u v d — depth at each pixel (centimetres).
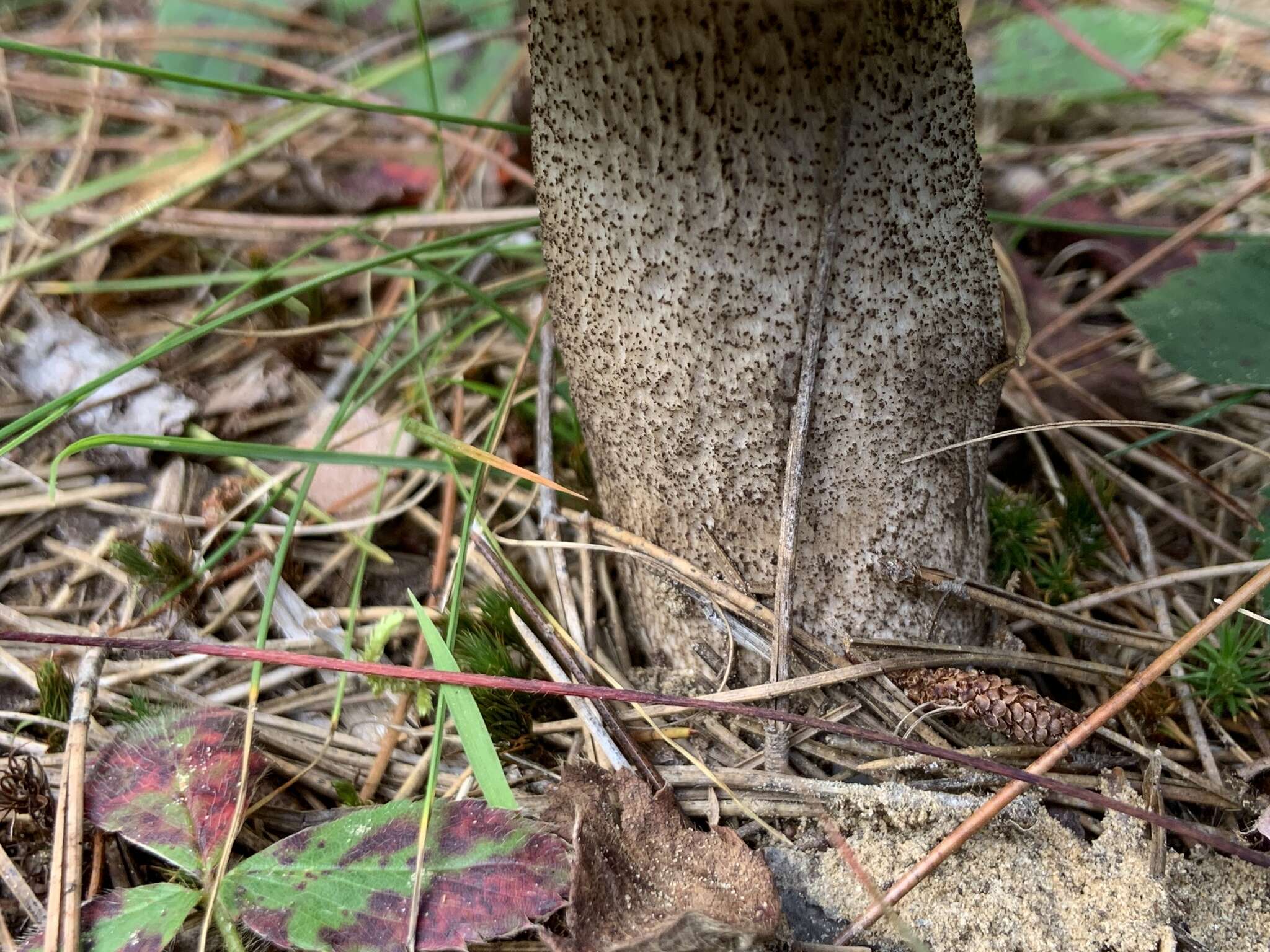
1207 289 12
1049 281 17
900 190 9
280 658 10
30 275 15
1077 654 12
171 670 12
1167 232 15
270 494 13
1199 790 10
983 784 10
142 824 9
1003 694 10
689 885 9
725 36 9
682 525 11
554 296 11
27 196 17
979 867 9
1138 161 19
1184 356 12
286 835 10
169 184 17
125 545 12
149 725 10
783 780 10
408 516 13
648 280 10
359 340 15
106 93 20
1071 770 10
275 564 11
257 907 9
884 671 10
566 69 9
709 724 11
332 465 14
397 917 9
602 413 11
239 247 17
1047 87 19
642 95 9
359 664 10
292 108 19
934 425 10
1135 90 20
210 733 10
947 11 9
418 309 14
